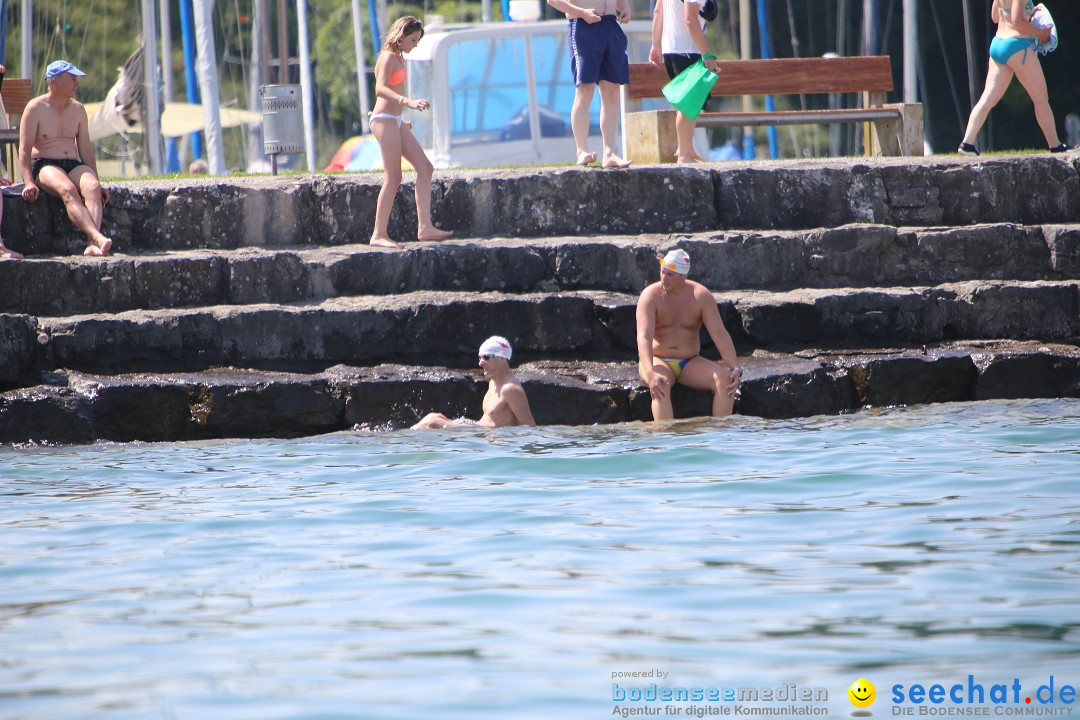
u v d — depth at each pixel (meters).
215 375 35.41
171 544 21.27
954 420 32.97
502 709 13.50
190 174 50.91
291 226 42.47
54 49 143.25
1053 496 23.12
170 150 131.50
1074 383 37.06
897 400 36.59
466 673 14.59
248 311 36.56
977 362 37.03
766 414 35.44
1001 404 35.66
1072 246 41.50
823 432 31.75
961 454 27.75
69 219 41.00
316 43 151.75
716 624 16.23
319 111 150.00
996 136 145.75
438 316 37.19
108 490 26.44
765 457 28.25
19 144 44.16
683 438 31.27
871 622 16.14
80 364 35.62
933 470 25.97
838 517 22.12
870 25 124.75
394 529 22.09
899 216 43.81
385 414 35.09
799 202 43.59
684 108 45.22
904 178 43.81
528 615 16.77
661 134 48.12
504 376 35.00
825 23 148.62
